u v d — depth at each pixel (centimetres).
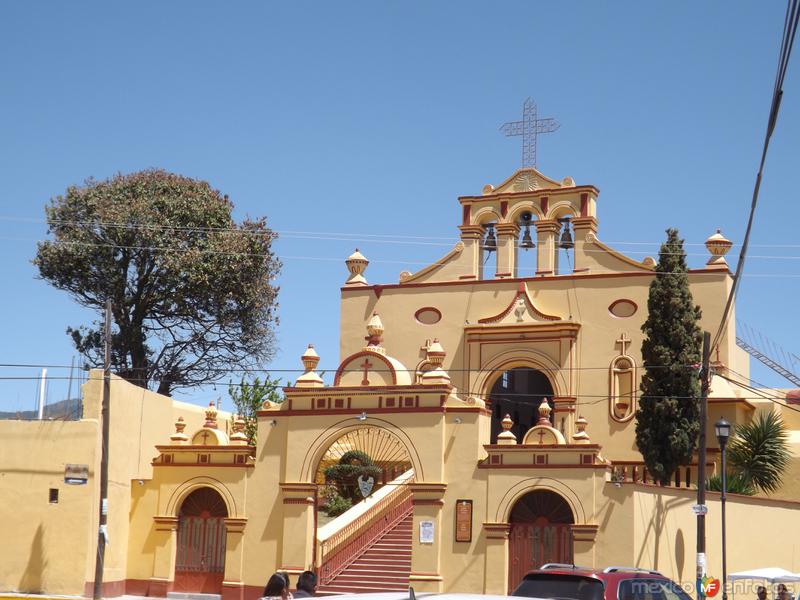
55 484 3156
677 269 3331
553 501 2919
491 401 3978
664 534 2916
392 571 3139
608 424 3728
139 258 5159
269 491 3203
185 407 4272
